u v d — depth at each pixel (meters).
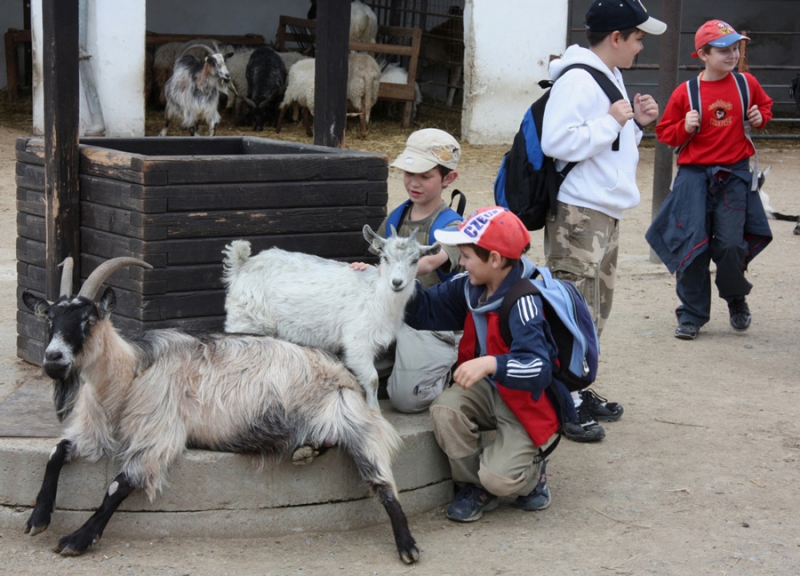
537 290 3.55
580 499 3.95
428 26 17.55
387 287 3.65
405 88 14.73
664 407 5.05
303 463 3.53
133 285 4.12
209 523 3.56
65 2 4.23
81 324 3.23
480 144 14.45
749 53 17.95
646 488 4.05
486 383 3.76
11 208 9.52
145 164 3.99
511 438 3.67
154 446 3.42
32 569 3.22
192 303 4.19
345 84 5.31
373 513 3.77
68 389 3.58
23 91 16.06
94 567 3.26
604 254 4.58
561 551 3.45
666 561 3.36
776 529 3.64
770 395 5.22
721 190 6.02
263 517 3.60
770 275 8.04
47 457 3.53
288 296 3.83
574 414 4.05
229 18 17.45
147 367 3.49
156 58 15.67
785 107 18.28
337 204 4.44
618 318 6.80
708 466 4.28
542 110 4.44
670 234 6.10
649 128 16.53
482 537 3.60
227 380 3.51
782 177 12.70
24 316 4.84
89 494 3.54
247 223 4.25
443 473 3.95
